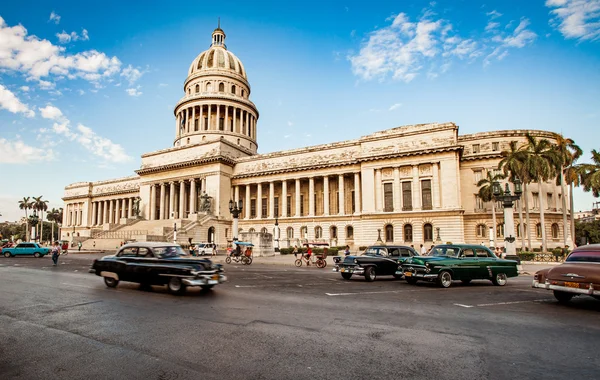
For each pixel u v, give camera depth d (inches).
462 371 272.4
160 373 266.5
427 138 2245.3
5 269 1066.1
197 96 3469.5
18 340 348.8
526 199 1849.2
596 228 3444.9
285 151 2827.3
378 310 489.7
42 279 814.5
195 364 284.5
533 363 290.8
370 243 2287.2
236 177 2962.6
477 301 575.5
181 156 3073.3
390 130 2370.8
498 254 1501.0
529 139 1894.7
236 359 295.6
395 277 944.9
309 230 2623.0
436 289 720.3
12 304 519.8
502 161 1941.4
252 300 558.6
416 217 2183.8
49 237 6122.1
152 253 663.8
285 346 328.8
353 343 339.0
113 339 350.3
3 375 264.1
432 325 409.1
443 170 2166.6
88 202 4131.4
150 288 681.0
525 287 773.9
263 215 2940.5
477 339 354.9
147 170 3144.7
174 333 369.7
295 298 581.3
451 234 2076.8
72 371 271.4
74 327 393.7
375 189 2354.8
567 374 269.1
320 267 1302.9
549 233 2222.0
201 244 1967.3
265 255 1827.0
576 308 522.9
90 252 2137.1
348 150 2593.5
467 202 2324.1
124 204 3907.5
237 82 3698.3
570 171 1929.1
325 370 273.1
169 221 2541.8
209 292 637.9
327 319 432.5
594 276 505.0
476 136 2374.5
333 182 2741.1
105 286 701.3
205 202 2751.0
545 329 397.4
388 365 283.9
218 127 3422.7
